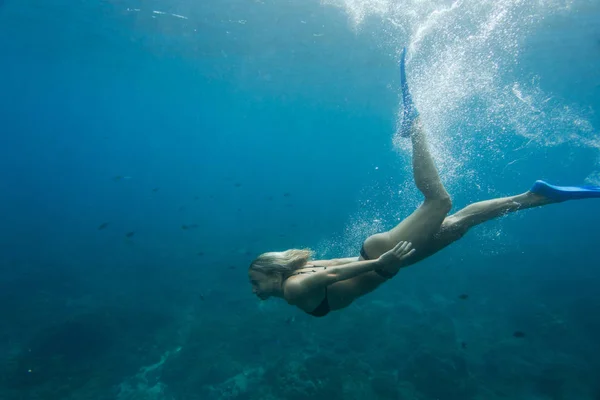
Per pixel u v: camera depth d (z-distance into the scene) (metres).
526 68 21.14
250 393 8.73
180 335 11.36
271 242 21.45
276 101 50.31
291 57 25.16
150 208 39.22
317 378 9.05
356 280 3.11
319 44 21.59
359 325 11.64
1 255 20.61
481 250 21.11
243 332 11.30
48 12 19.48
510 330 11.80
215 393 8.82
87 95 62.25
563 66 21.78
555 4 12.61
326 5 15.61
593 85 25.14
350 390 8.71
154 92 52.47
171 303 13.59
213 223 29.06
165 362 10.08
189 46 24.52
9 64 36.69
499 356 10.34
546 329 11.84
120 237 24.45
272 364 9.70
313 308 3.02
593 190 3.06
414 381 9.12
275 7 16.67
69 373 9.70
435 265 17.92
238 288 14.74
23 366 9.95
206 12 17.94
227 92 46.50
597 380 9.35
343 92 37.16
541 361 10.16
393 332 11.27
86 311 12.98
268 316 12.23
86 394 8.95
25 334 11.65
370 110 48.25
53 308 13.52
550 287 15.70
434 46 13.71
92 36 23.78
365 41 19.78
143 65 32.53
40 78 45.31
